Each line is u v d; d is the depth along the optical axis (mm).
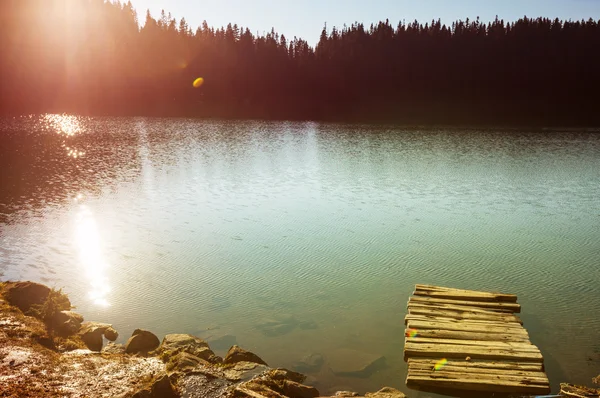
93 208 31141
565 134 90750
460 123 118500
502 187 40281
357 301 17609
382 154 61031
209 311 16672
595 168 50688
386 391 11836
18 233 25359
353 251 23234
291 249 23422
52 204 31984
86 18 151250
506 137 84812
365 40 162125
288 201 34219
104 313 16469
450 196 36688
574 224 28797
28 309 15594
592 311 16859
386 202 34312
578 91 143500
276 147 66875
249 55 156875
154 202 33219
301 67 156125
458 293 17219
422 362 13062
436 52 154000
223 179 42344
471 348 13516
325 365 13359
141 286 18766
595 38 153250
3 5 141250
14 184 38031
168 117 121000
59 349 13484
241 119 121125
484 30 160375
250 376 11914
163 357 13062
